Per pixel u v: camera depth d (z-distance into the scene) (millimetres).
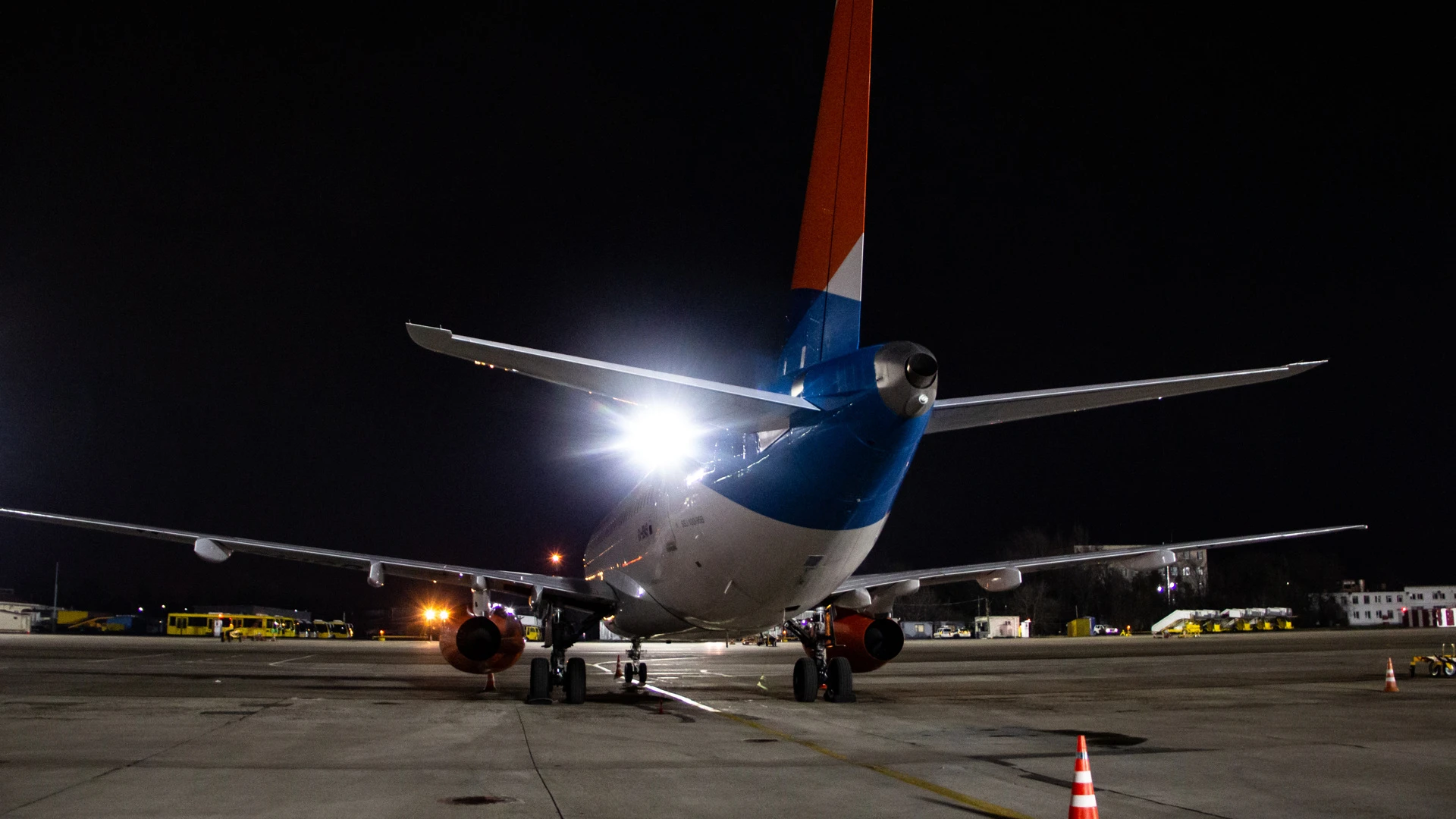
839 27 15586
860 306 14609
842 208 15125
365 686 24438
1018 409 13445
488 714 17125
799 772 10852
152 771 10734
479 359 11094
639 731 14594
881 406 13047
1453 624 112938
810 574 15445
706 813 8664
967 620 121875
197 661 38750
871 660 21047
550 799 9250
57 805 8906
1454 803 9234
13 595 148125
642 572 19141
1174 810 8898
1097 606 118000
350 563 20281
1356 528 22125
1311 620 122750
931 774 10766
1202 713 17578
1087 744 13250
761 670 33000
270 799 9188
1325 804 9180
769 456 14570
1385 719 16578
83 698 20281
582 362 11461
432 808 8805
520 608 74812
